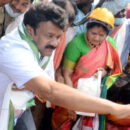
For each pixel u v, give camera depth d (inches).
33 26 41.1
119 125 69.2
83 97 38.5
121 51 75.4
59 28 41.1
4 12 60.5
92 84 65.1
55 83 39.1
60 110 71.0
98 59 66.0
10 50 39.3
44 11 40.2
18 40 40.8
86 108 38.7
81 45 65.4
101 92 65.9
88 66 65.5
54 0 59.6
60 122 70.8
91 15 62.9
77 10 65.9
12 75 39.6
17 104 44.9
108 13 62.6
